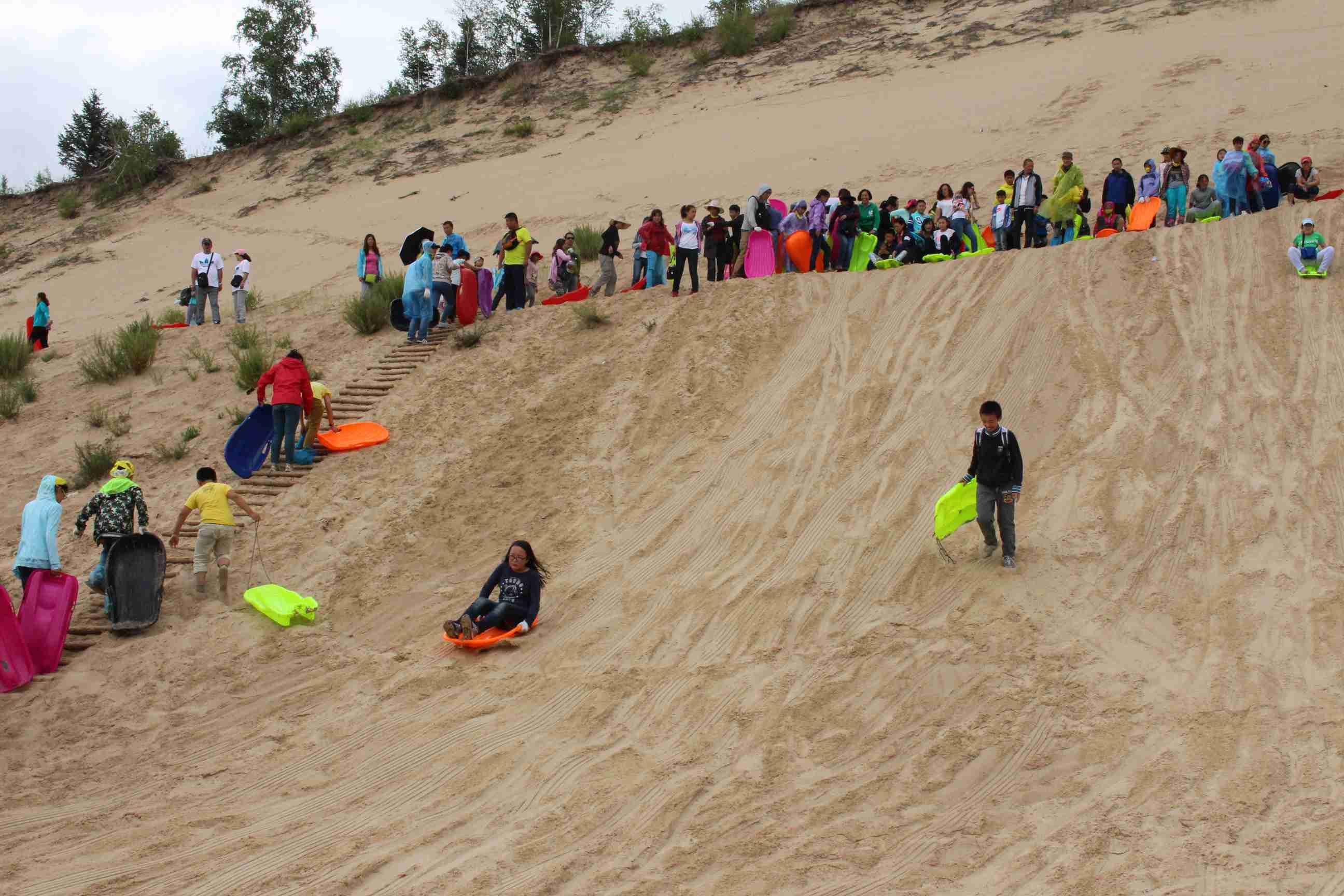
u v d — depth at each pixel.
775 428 11.90
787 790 6.77
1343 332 11.48
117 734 8.12
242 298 19.59
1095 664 7.81
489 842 6.38
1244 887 5.43
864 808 6.53
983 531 9.20
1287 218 13.69
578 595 9.70
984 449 9.02
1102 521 9.54
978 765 6.88
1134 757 6.76
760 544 10.09
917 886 5.71
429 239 17.72
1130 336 12.13
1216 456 10.12
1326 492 9.41
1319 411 10.46
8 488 13.98
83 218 36.91
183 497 12.60
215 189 35.72
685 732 7.55
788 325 13.81
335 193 32.25
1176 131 21.78
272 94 46.03
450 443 12.72
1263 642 7.80
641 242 17.06
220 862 6.31
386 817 6.74
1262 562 8.72
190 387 16.44
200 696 8.63
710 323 14.14
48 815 7.02
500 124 33.78
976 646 8.17
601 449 12.12
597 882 5.92
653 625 9.06
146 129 40.22
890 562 9.50
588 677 8.37
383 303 17.33
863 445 11.30
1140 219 15.91
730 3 35.69
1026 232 16.34
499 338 15.26
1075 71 26.25
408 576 10.44
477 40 43.41
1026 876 5.73
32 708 8.52
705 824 6.43
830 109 28.00
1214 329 11.98
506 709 8.02
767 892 5.75
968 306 13.36
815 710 7.65
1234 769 6.50
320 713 8.23
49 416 16.30
